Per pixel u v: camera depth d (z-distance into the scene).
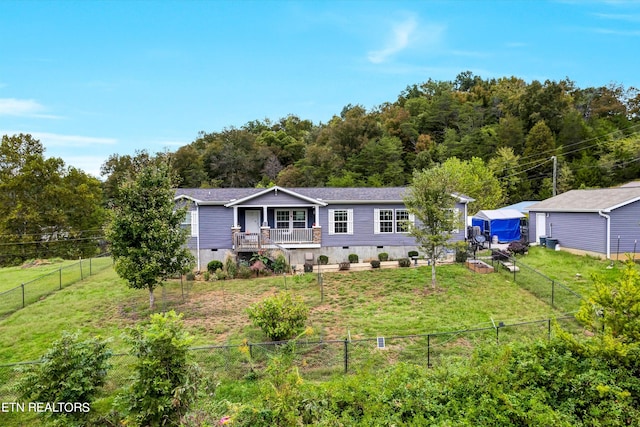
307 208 22.64
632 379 5.38
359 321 11.98
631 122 59.31
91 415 6.12
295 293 15.35
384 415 5.11
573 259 19.97
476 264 18.30
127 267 13.05
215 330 11.41
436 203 15.62
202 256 20.52
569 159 48.50
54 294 15.89
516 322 11.46
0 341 10.79
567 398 5.42
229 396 7.47
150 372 5.70
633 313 6.00
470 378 5.65
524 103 54.56
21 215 32.19
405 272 17.97
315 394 5.55
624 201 19.59
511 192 45.78
